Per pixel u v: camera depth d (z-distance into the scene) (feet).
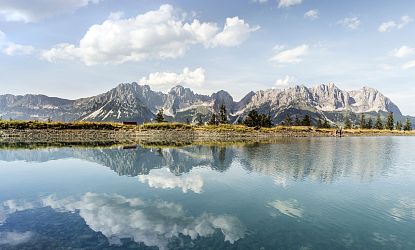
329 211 76.23
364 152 214.28
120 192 93.35
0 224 65.05
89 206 78.64
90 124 407.44
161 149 223.30
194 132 437.58
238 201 84.17
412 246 56.54
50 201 83.20
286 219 70.13
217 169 134.21
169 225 65.57
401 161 165.17
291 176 119.14
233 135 439.22
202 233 61.21
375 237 60.34
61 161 157.38
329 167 140.87
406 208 79.20
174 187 100.27
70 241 56.54
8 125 350.43
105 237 58.59
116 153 193.98
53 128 371.76
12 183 105.81
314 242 57.67
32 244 54.95
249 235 60.59
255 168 137.18
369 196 90.48
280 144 287.07
